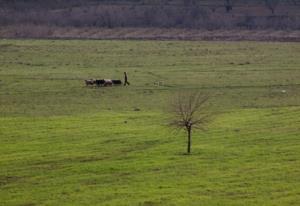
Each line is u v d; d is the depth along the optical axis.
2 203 157.50
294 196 161.25
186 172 182.38
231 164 190.62
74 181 174.62
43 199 160.00
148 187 168.62
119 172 183.00
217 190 166.00
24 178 177.88
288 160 195.00
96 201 157.75
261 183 171.62
